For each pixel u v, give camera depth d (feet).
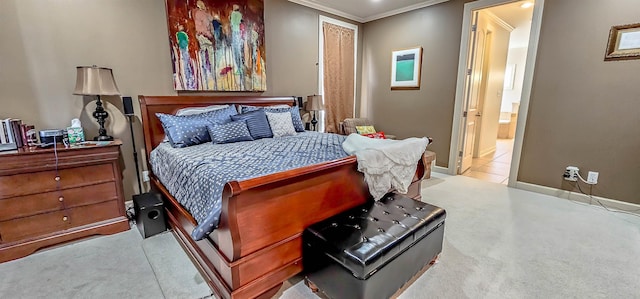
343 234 5.05
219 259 4.94
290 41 12.85
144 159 9.44
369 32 15.96
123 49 8.59
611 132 9.32
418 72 14.10
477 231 7.86
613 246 7.04
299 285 5.69
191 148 8.02
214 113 9.48
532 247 7.02
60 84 7.73
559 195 10.59
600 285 5.61
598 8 9.04
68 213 7.14
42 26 7.32
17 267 6.25
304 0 12.85
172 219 7.47
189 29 9.62
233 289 4.60
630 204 9.21
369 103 16.69
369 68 16.33
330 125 15.43
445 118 13.57
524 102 10.91
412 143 7.52
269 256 4.98
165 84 9.52
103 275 6.01
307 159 6.52
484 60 15.85
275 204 4.90
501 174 13.76
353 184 6.34
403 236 5.05
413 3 13.26
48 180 6.77
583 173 10.02
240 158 6.62
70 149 6.89
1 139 6.54
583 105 9.72
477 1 11.73
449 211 9.23
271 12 11.97
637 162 8.98
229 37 10.61
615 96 9.10
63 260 6.54
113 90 7.75
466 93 12.96
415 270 5.57
